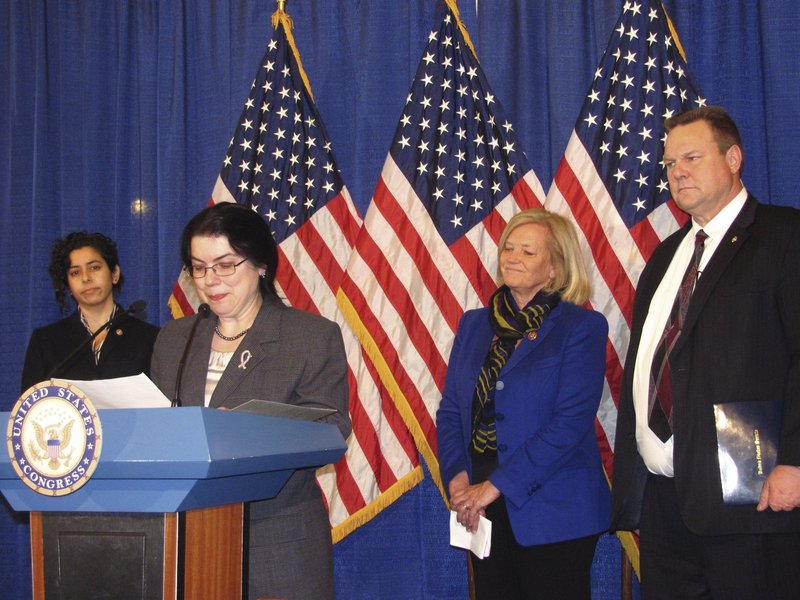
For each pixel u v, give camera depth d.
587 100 3.65
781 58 3.65
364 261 3.69
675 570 2.53
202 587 1.59
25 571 4.11
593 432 2.85
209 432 1.46
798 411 2.28
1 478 1.60
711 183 2.58
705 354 2.42
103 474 1.48
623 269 3.47
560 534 2.63
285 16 4.05
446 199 3.74
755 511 2.29
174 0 4.30
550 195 3.58
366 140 4.05
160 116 4.25
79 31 4.41
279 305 2.24
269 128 3.97
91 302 3.45
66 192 4.32
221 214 2.12
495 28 4.00
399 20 4.11
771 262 2.39
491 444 2.79
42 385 1.49
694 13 3.83
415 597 3.80
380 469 3.69
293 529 2.02
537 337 2.82
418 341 3.62
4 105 4.44
